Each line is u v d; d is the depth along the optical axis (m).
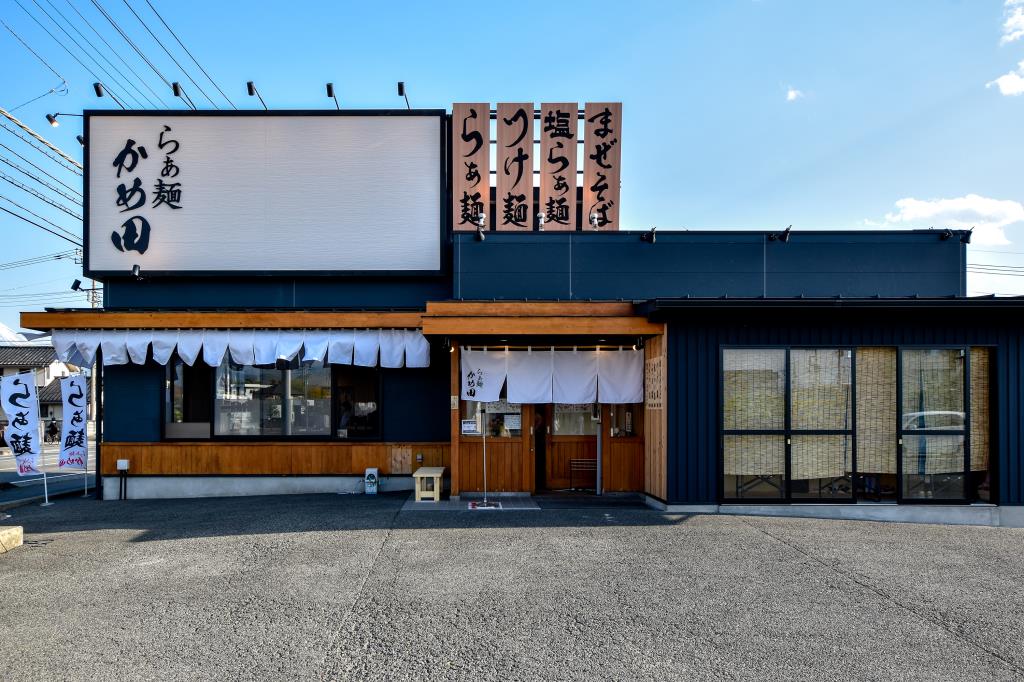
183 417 11.85
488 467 10.58
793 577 6.25
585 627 5.04
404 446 11.74
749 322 9.35
